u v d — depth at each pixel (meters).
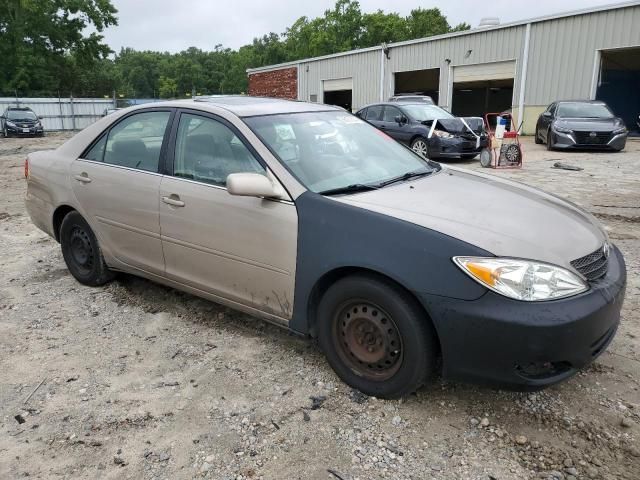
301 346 3.62
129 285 4.75
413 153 4.20
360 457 2.57
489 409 2.91
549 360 2.50
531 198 3.38
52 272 5.20
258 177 3.14
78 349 3.65
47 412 2.96
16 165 16.09
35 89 50.75
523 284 2.51
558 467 2.48
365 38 70.00
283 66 36.78
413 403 2.96
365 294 2.87
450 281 2.59
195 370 3.36
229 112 3.62
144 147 4.04
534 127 22.89
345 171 3.47
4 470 2.53
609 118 15.72
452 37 25.72
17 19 48.75
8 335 3.87
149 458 2.59
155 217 3.85
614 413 2.86
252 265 3.34
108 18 53.66
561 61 21.50
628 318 3.96
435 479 2.43
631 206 7.87
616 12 19.61
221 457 2.59
